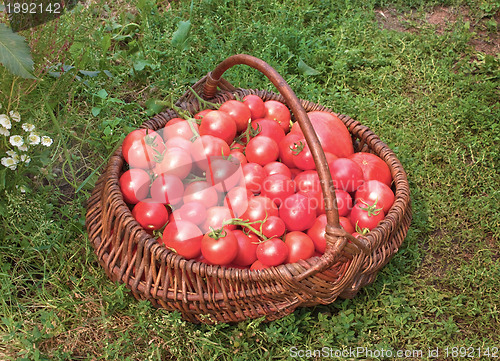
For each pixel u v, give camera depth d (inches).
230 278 32.6
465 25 60.3
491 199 45.3
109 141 43.4
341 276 33.3
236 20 56.2
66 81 42.3
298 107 32.8
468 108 51.4
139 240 33.5
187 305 33.7
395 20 62.8
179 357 34.3
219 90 44.4
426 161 47.6
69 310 35.9
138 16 53.1
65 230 38.4
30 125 36.4
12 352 33.2
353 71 55.2
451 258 41.9
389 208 37.8
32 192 38.9
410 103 53.5
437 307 38.2
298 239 34.5
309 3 61.6
